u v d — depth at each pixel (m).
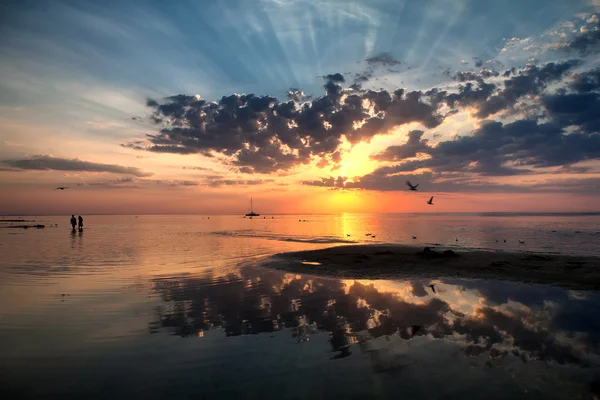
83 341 8.38
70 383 6.33
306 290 13.80
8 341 8.38
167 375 6.63
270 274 17.30
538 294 13.21
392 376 6.55
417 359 7.31
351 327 9.34
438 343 8.20
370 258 22.50
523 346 8.03
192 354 7.60
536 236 40.84
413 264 20.28
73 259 22.02
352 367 6.94
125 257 23.20
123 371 6.82
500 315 10.45
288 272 17.92
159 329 9.20
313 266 19.77
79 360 7.32
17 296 12.58
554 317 10.26
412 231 54.62
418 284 15.09
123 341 8.38
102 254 24.77
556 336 8.67
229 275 16.95
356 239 40.09
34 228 60.88
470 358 7.37
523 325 9.50
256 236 45.47
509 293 13.37
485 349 7.86
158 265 19.86
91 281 15.25
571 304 11.73
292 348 7.91
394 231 55.62
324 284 15.02
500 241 35.22
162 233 51.22
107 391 6.04
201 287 14.20
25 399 5.79
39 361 7.28
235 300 12.15
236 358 7.39
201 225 84.81
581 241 34.50
